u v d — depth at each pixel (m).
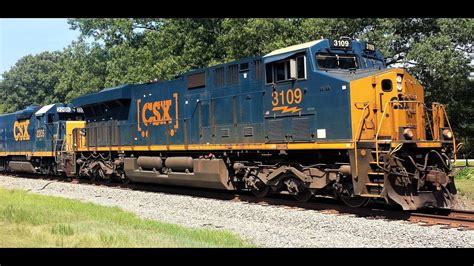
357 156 11.36
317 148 12.23
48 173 26.19
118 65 37.50
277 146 13.29
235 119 14.73
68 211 12.80
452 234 9.21
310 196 13.16
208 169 15.50
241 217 12.02
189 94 16.47
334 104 11.88
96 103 21.22
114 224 10.81
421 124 11.80
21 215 11.55
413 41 24.80
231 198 15.51
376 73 11.83
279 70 13.42
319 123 12.27
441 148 11.98
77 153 23.14
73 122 24.09
